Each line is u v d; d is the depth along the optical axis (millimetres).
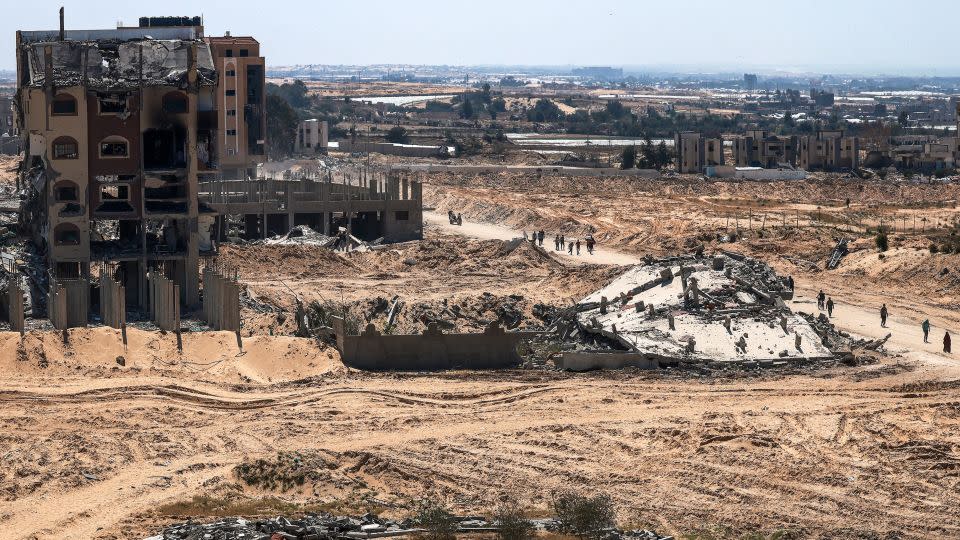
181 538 87250
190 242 166000
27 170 178500
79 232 162750
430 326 139375
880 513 97812
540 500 100500
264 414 120875
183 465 107125
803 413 120500
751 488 103188
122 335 136750
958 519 96625
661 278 161500
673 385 131250
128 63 166750
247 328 149500
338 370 134875
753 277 164000
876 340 154250
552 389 129750
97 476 103750
